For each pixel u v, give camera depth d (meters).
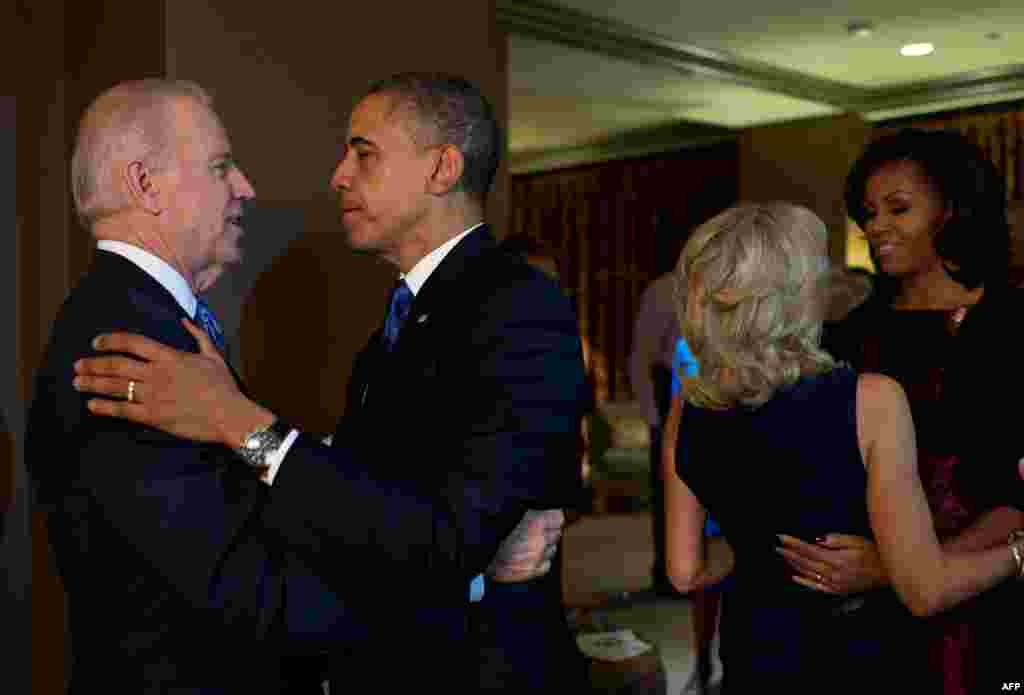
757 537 1.51
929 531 1.42
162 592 1.18
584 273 11.88
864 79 7.93
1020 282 1.86
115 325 1.21
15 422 2.64
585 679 1.61
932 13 6.12
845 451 1.42
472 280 1.46
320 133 2.84
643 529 6.86
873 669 1.46
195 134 1.32
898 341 1.83
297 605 1.20
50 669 2.62
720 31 6.52
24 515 2.64
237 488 1.21
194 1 2.53
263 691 1.28
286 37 2.75
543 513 1.45
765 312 1.44
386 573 1.24
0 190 2.60
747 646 1.52
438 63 3.18
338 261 2.87
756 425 1.46
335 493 1.20
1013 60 7.31
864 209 1.90
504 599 1.47
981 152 1.82
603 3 5.90
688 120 9.33
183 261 1.33
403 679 1.43
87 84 2.69
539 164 12.03
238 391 1.22
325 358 2.83
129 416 1.15
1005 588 1.60
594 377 11.80
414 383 1.44
